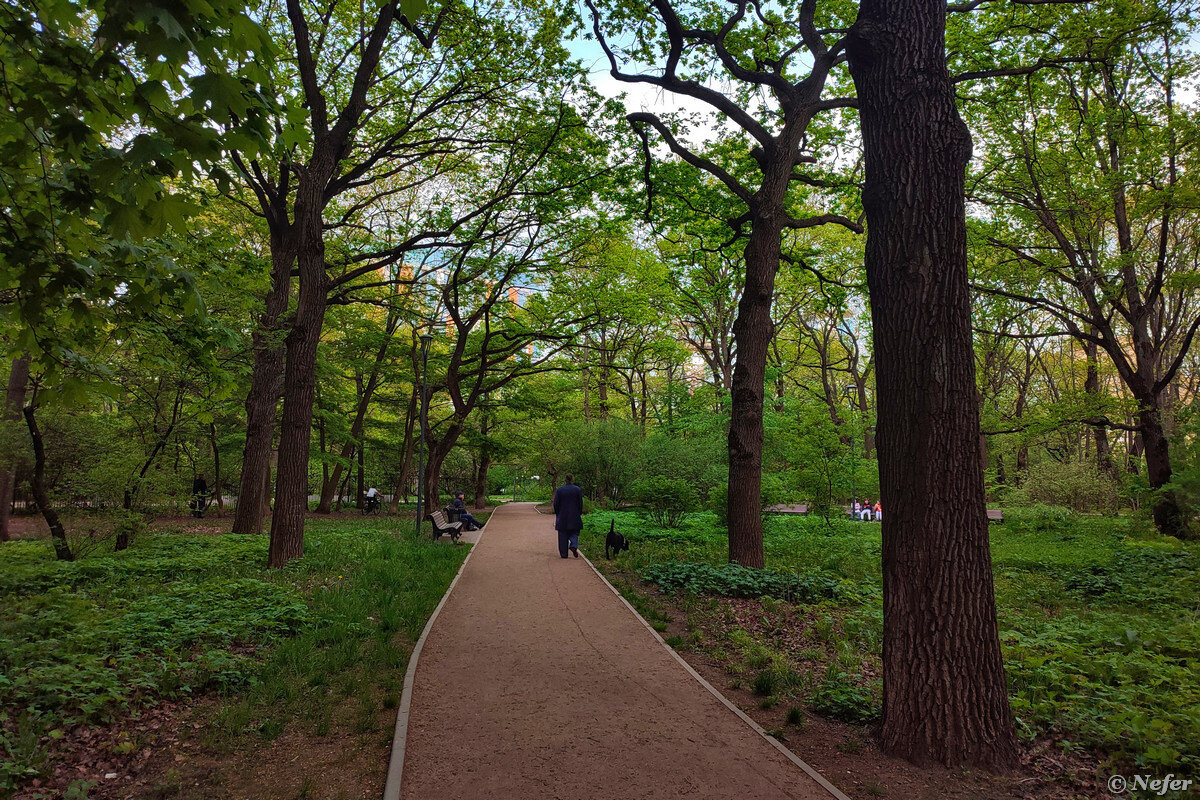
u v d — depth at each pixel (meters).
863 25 4.77
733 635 7.10
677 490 18.41
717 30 11.40
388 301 22.88
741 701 5.23
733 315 29.92
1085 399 16.42
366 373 26.77
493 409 28.53
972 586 4.27
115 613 6.40
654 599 9.17
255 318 14.48
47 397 4.21
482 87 13.81
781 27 11.50
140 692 4.62
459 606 8.50
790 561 13.12
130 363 10.66
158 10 2.07
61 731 3.93
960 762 4.06
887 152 4.68
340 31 13.52
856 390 36.50
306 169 11.13
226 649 5.77
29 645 4.85
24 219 3.51
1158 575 11.27
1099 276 16.80
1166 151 14.45
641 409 36.72
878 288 4.72
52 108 2.87
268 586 8.25
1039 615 8.60
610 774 3.84
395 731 4.34
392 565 10.86
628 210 14.93
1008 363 35.25
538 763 3.96
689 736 4.43
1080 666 5.79
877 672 6.02
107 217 2.69
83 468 10.68
